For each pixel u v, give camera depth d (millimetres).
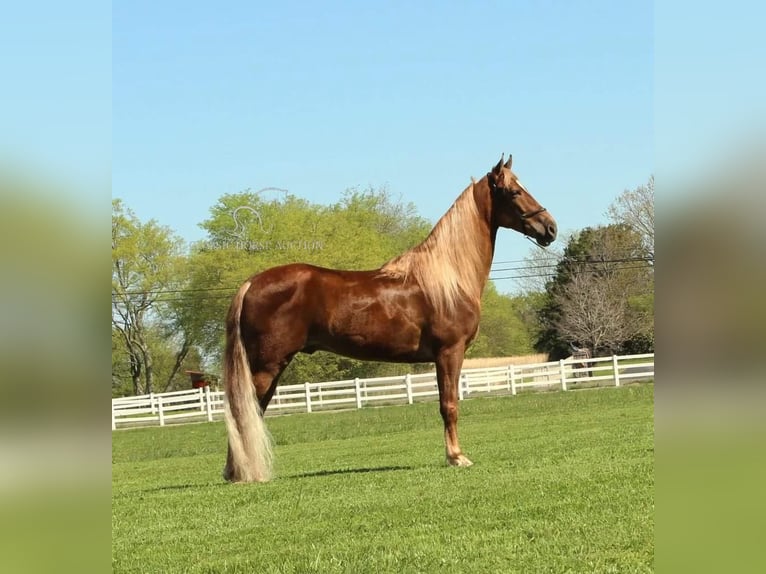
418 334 10344
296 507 8258
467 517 7305
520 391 33094
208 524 7750
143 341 45938
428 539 6621
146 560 6547
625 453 10633
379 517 7535
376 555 6234
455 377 10500
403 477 9766
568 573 5547
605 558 5801
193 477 12383
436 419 22672
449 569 5785
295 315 9898
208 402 31516
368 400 32156
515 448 12406
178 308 46938
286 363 10008
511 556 6008
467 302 10453
